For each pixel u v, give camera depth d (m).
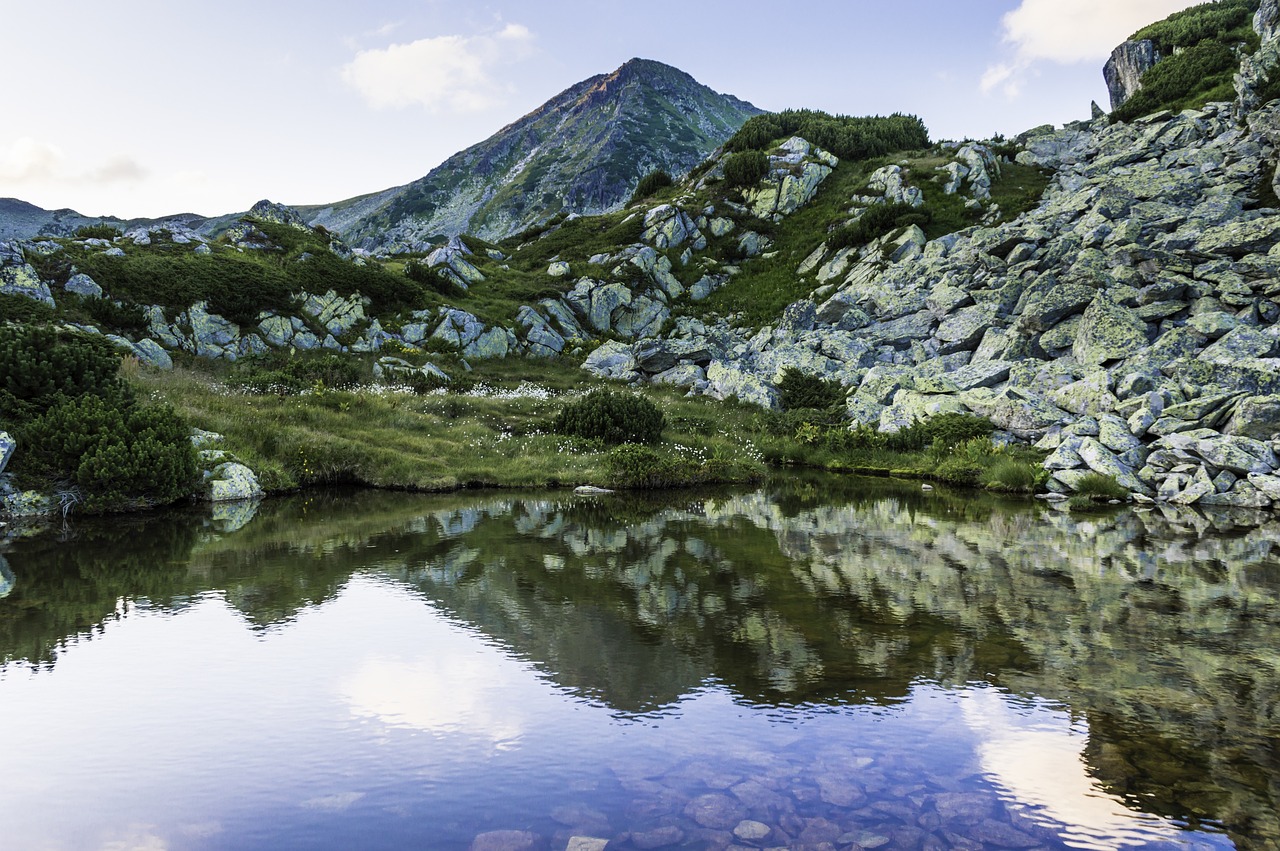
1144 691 6.46
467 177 188.38
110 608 8.71
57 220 180.50
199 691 6.37
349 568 10.79
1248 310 25.02
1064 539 13.55
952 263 38.78
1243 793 4.79
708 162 69.75
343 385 31.48
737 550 12.34
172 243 39.66
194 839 4.23
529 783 4.90
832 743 5.48
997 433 25.25
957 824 4.40
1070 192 43.94
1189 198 34.28
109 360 18.00
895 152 63.47
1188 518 16.14
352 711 6.00
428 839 4.23
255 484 18.33
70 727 5.68
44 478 15.19
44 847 4.14
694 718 5.89
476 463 22.00
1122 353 25.70
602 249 56.31
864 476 24.28
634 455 20.95
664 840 4.21
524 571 10.71
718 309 49.09
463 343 41.03
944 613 8.75
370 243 162.75
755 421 31.41
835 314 39.78
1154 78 55.09
